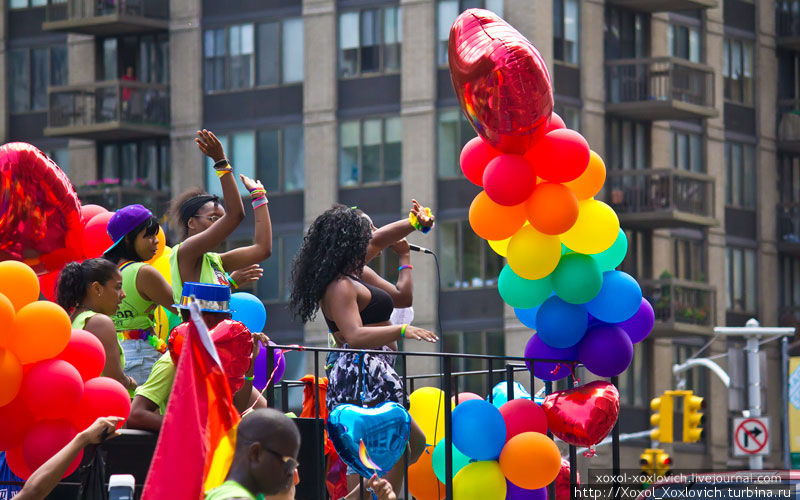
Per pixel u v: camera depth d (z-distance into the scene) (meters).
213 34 35.84
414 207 8.83
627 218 35.59
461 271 32.78
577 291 8.21
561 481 9.41
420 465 8.62
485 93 7.73
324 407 8.52
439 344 32.66
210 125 35.59
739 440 28.41
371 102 33.84
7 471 7.39
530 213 7.98
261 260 8.81
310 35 34.47
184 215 8.91
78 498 7.06
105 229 8.64
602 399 8.40
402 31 33.53
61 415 6.89
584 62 34.31
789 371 38.31
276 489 5.57
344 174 34.09
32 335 6.80
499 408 8.28
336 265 7.93
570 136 7.93
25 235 8.34
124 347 8.07
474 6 33.09
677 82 35.84
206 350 5.89
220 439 5.87
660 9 36.28
